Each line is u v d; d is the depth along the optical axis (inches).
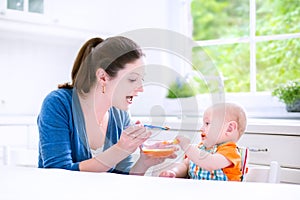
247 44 100.0
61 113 40.5
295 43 87.7
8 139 75.9
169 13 101.7
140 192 13.7
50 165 38.3
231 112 53.4
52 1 82.6
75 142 40.9
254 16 90.5
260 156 64.8
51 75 95.1
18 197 13.1
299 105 78.4
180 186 14.5
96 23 89.4
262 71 92.6
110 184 14.9
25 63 90.8
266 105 86.1
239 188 14.1
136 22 95.4
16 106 89.5
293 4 91.0
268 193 13.4
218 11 135.6
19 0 78.4
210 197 12.9
